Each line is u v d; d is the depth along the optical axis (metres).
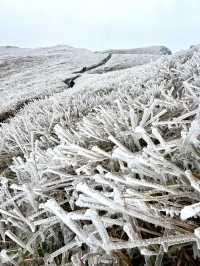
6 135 3.40
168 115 2.08
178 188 1.04
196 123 1.12
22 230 1.36
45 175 1.74
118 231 1.09
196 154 1.15
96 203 1.01
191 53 4.68
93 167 1.54
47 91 12.16
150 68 5.19
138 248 0.92
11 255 1.23
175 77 3.40
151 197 0.95
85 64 27.64
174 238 0.76
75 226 0.83
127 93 3.51
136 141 1.66
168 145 1.20
